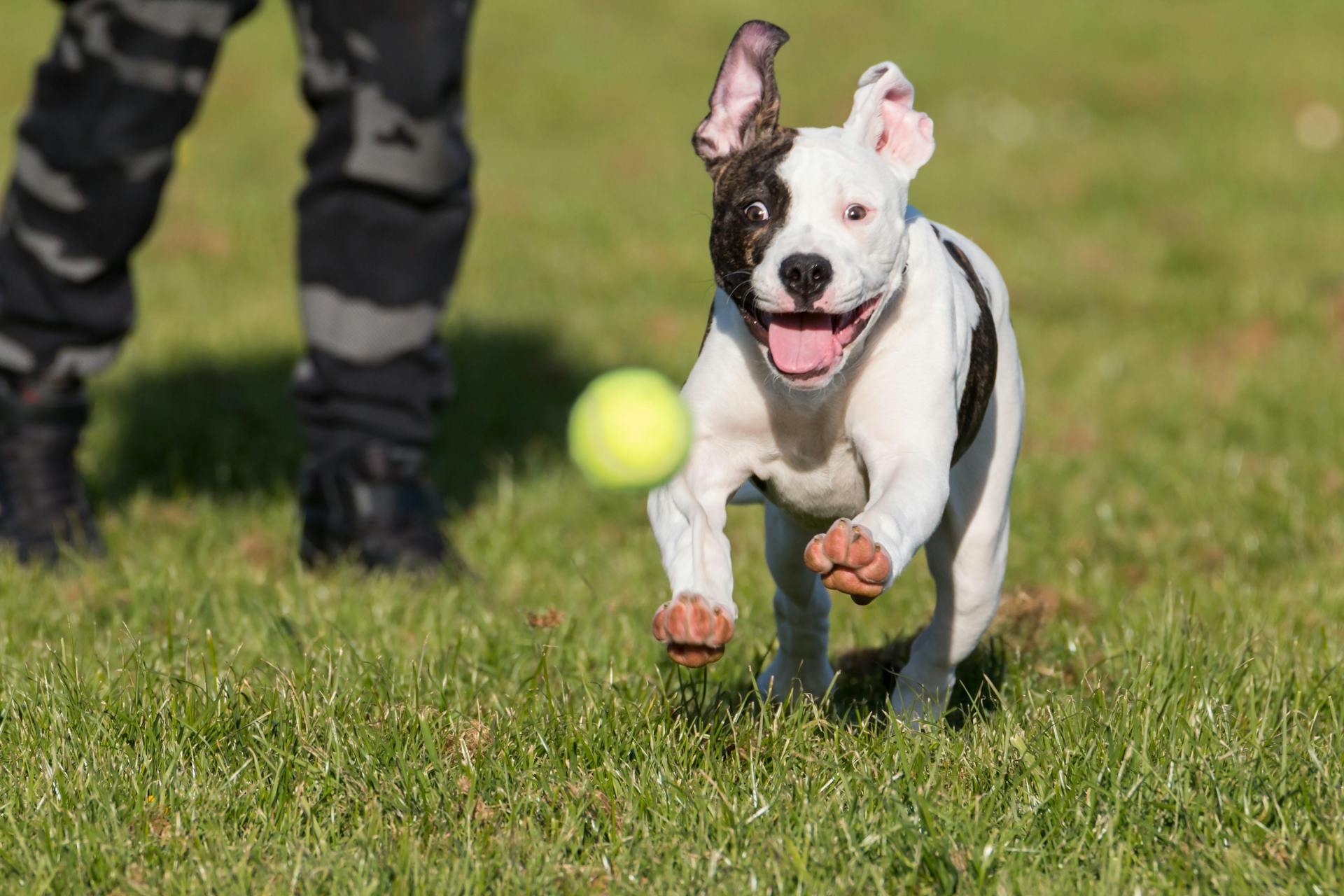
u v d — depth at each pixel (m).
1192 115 31.81
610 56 36.72
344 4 9.52
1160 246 22.03
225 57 35.00
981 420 6.90
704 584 5.69
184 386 15.02
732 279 6.19
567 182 26.20
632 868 5.49
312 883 5.38
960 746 6.41
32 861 5.50
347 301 9.98
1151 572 9.88
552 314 18.17
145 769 6.17
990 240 22.47
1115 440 13.50
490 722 6.80
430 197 9.85
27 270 9.84
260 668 7.64
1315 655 7.84
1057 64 36.81
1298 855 5.43
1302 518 10.72
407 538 9.99
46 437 10.20
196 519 11.32
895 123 6.43
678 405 5.87
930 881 5.42
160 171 9.73
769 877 5.36
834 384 6.23
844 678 8.04
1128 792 5.89
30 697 6.93
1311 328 17.36
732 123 6.38
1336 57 37.03
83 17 9.38
